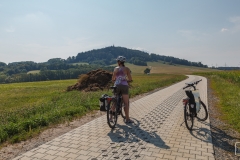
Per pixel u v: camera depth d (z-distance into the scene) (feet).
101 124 22.08
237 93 43.37
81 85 64.39
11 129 19.30
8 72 429.38
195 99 21.15
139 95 47.65
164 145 15.97
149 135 18.35
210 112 27.63
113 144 16.20
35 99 52.26
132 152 14.67
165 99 40.45
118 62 22.09
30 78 305.94
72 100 39.01
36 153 14.57
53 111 27.58
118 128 20.56
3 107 41.98
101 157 13.88
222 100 36.11
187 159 13.56
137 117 25.21
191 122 19.95
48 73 311.06
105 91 54.95
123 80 21.85
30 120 21.86
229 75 100.17
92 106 31.55
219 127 20.95
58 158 13.76
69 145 16.02
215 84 75.36
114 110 20.76
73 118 25.27
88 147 15.61
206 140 17.01
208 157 13.85
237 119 22.77
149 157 13.84
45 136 18.66
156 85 72.90
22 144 16.75
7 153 14.96
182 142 16.58
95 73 67.36
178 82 100.83
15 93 68.95
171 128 20.48
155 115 26.27
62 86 92.17
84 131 19.54
